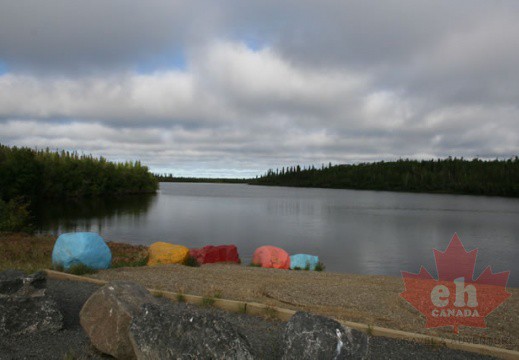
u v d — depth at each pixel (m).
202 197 124.44
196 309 7.11
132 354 4.93
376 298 8.66
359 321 6.84
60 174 91.19
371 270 20.78
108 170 116.38
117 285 5.53
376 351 5.42
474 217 62.59
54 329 5.93
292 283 10.40
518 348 5.75
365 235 38.28
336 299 8.45
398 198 135.12
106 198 106.62
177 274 10.91
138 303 5.33
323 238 35.47
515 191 160.00
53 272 9.91
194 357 4.09
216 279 10.38
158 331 4.40
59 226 40.44
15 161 71.31
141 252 17.83
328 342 4.44
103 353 5.18
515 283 17.34
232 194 158.12
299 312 4.92
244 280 10.47
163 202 93.69
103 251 11.60
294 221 52.41
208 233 37.62
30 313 5.87
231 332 4.26
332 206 86.75
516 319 7.23
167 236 34.97
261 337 5.78
